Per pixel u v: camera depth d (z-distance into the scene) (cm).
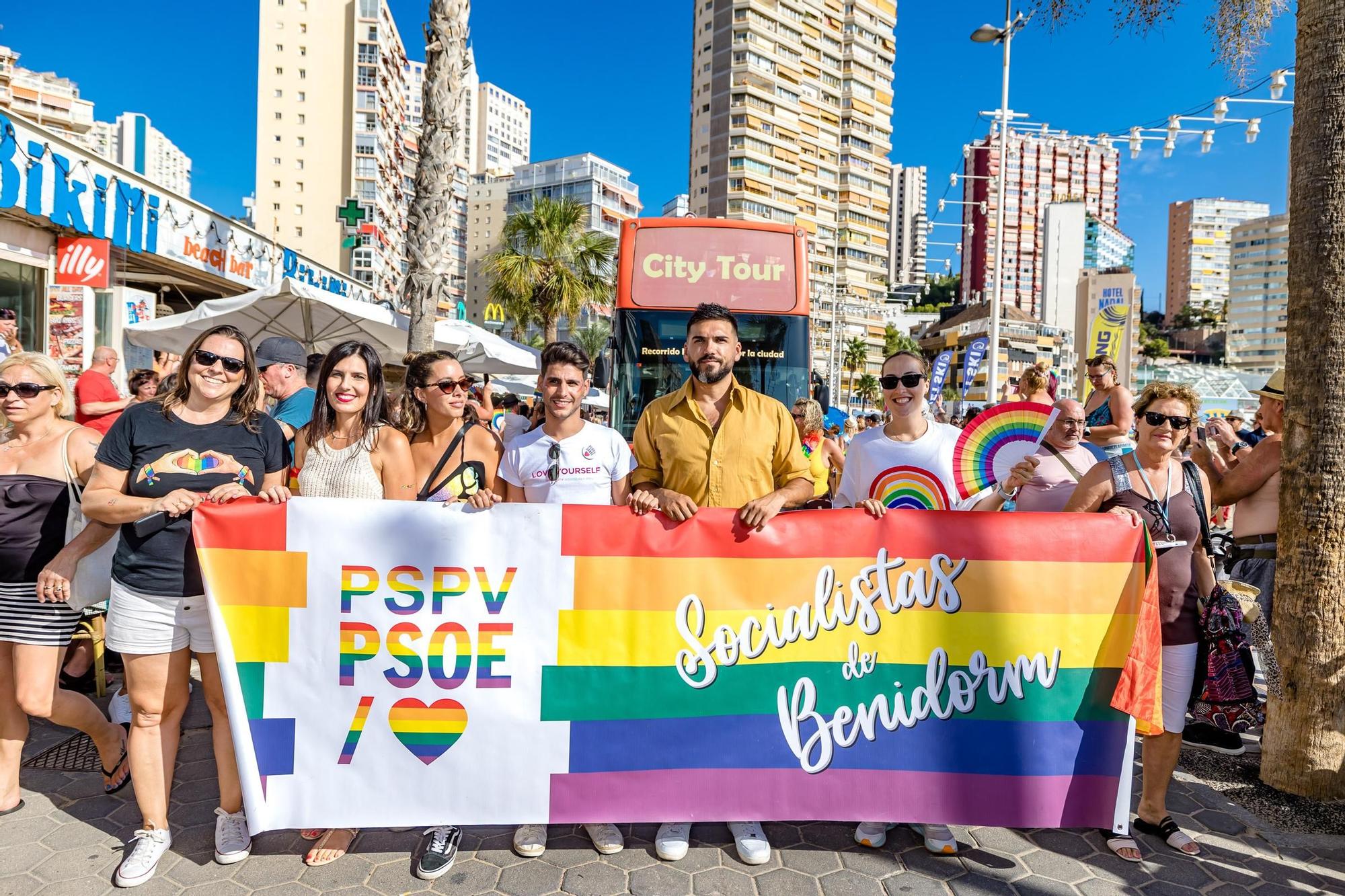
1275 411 434
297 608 293
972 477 363
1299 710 364
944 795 308
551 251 2539
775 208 8631
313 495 316
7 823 319
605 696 303
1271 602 425
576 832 326
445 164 762
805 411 732
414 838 317
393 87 7269
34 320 915
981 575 314
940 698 312
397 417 373
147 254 1069
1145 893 287
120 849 302
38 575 306
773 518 310
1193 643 325
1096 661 314
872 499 332
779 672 309
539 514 303
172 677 290
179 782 361
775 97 8425
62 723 324
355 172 6500
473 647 300
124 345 1018
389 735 296
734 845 317
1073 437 383
